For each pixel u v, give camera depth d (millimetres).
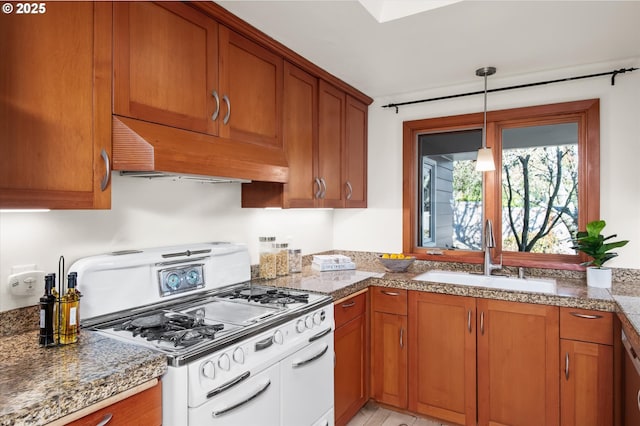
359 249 3354
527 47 2244
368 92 3113
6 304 1382
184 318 1595
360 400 2525
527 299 2170
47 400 930
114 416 1088
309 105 2521
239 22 1892
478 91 2850
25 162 1160
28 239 1439
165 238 1955
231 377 1380
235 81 1930
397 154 3182
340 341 2266
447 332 2412
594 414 2021
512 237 2848
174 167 1483
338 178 2844
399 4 1901
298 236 2986
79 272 1491
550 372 2131
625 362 1896
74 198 1280
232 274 2156
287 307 1820
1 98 1108
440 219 3113
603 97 2480
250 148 1964
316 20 1924
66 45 1260
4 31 1116
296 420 1738
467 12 1845
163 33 1572
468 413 2350
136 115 1465
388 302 2590
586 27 1992
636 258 2389
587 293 2150
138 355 1216
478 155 2539
